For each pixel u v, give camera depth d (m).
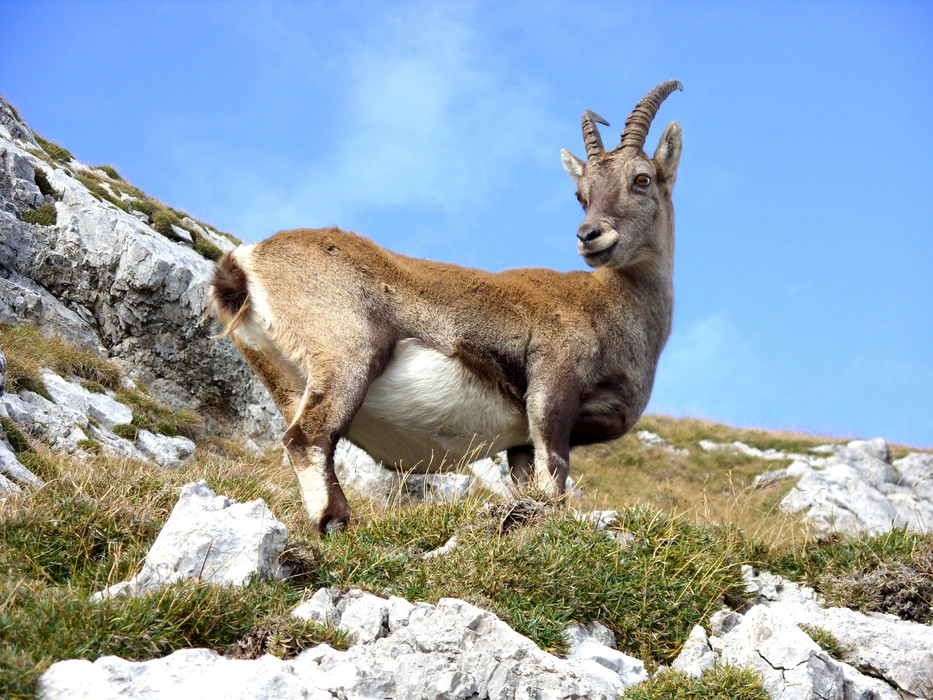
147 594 4.43
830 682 4.54
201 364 14.02
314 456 6.62
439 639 4.39
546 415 7.34
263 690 3.69
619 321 7.84
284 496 7.57
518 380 7.46
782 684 4.53
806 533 7.01
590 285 7.95
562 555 5.51
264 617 4.53
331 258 7.12
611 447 25.36
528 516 6.23
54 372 11.89
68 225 14.03
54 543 5.25
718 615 5.58
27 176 14.57
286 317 6.96
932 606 5.92
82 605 4.24
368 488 12.05
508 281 7.67
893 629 5.48
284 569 5.16
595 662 4.72
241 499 7.05
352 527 6.40
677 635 5.40
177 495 6.32
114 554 5.21
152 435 11.98
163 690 3.69
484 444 7.56
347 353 6.86
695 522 6.68
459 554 5.52
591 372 7.62
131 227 14.93
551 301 7.66
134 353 13.85
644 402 8.05
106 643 4.07
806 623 5.59
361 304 7.02
